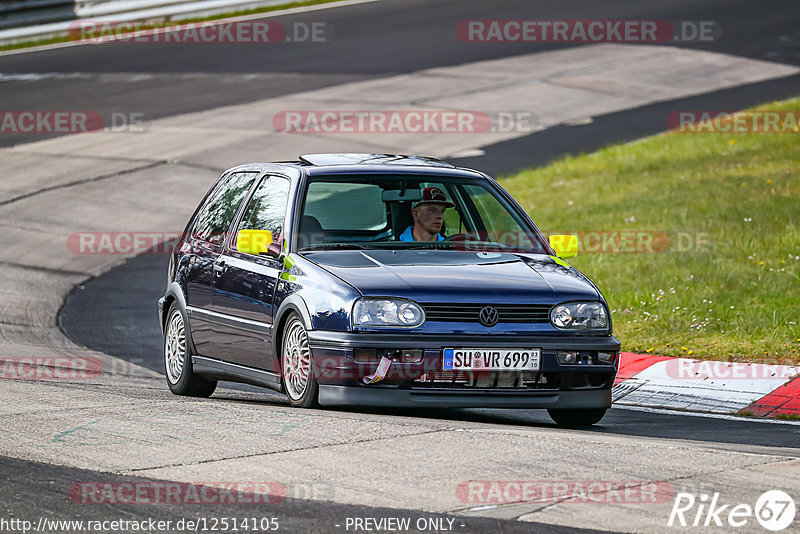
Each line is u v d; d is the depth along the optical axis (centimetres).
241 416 2439
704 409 3097
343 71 10725
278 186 2953
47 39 13062
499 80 10144
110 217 6831
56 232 6488
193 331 3100
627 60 10744
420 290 2503
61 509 1783
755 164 6775
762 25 12075
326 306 2514
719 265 4719
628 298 4347
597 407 2577
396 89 9906
